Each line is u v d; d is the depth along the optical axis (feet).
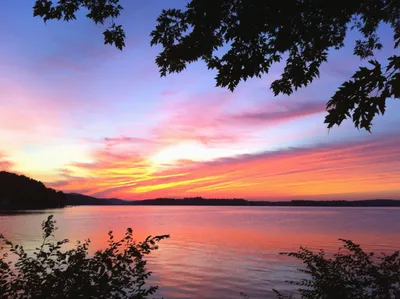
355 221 322.75
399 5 12.96
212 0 13.34
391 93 8.55
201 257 86.48
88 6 16.29
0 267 14.94
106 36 17.04
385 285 15.39
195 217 428.97
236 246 114.01
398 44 9.42
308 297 16.92
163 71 18.10
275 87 18.35
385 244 121.90
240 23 12.96
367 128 9.19
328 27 15.21
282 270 67.87
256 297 47.06
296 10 12.44
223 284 55.36
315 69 16.57
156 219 367.25
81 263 14.75
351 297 15.58
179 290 51.26
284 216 475.31
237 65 15.02
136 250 15.39
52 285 14.14
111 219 362.53
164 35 17.42
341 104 9.30
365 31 18.99
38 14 15.81
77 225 251.39
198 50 14.71
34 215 444.14
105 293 13.88
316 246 113.70
